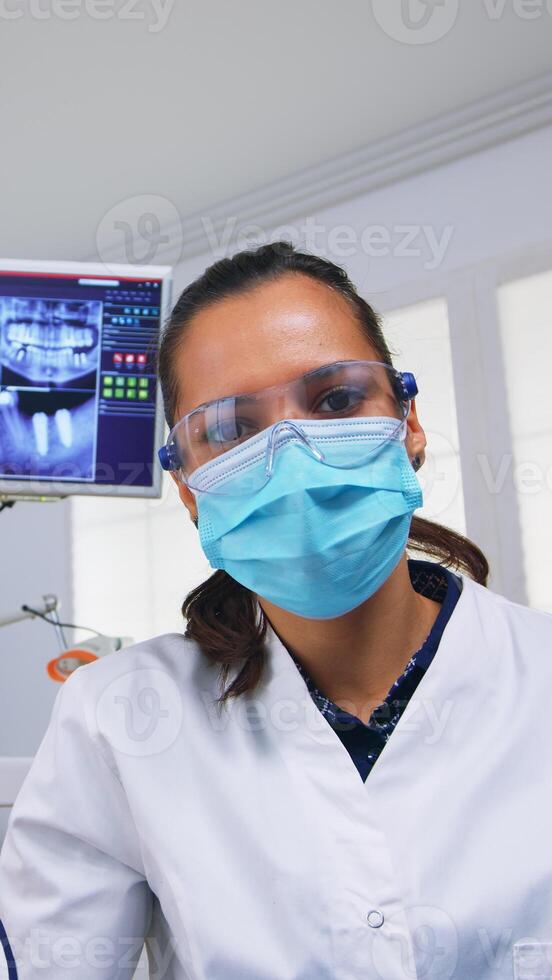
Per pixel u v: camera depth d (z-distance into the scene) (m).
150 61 2.07
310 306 0.77
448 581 0.82
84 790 0.77
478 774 0.68
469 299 2.32
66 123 2.24
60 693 0.83
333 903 0.65
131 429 1.41
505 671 0.74
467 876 0.65
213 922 0.67
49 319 1.43
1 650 2.82
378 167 2.48
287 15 1.97
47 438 1.40
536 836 0.66
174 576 2.68
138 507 2.79
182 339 0.79
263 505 0.73
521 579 2.13
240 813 0.70
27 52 2.03
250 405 0.76
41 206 2.55
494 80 2.24
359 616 0.75
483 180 2.37
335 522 0.73
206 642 0.79
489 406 2.24
